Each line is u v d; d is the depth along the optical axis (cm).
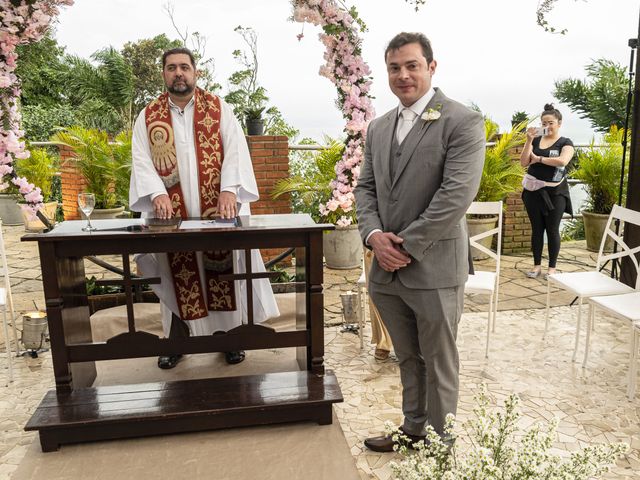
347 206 410
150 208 345
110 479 240
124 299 419
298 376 303
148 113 337
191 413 267
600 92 1009
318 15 361
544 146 536
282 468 247
